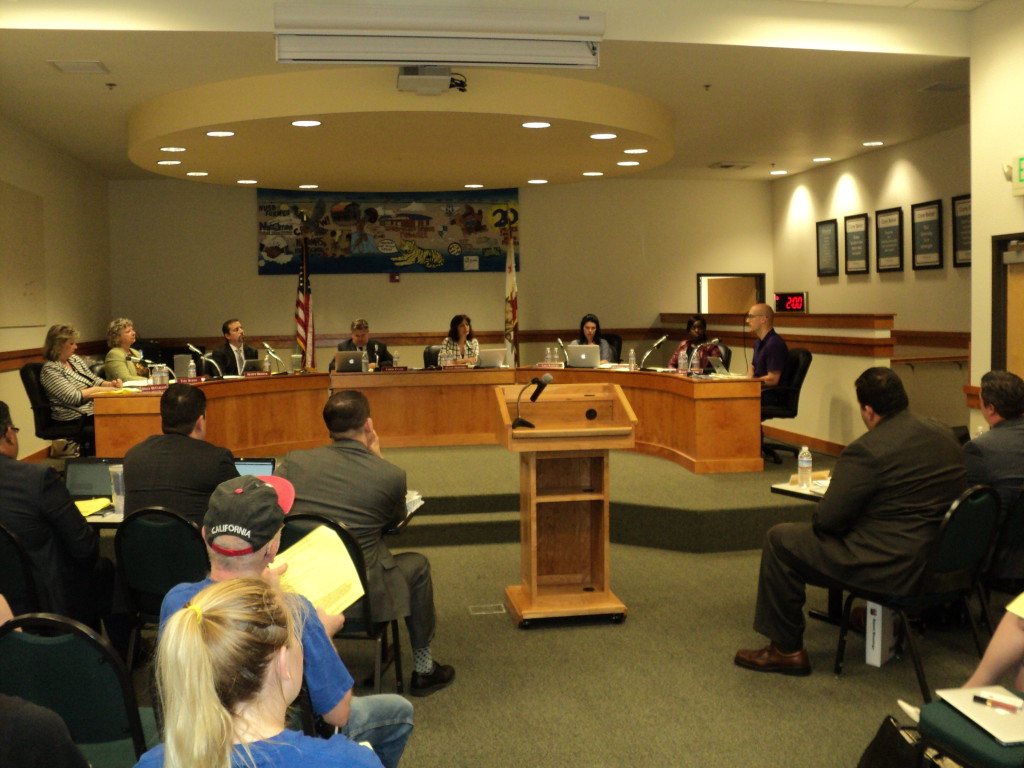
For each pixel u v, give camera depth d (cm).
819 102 679
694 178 1104
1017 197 527
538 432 386
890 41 548
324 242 1070
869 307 934
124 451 577
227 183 914
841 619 372
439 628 408
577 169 852
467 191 1092
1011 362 538
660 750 291
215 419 655
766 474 626
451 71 550
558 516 434
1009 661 212
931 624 397
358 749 121
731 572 487
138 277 1040
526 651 379
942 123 759
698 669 357
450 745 296
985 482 353
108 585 347
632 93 643
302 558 259
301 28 483
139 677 347
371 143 688
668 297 1134
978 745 199
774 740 296
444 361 797
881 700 326
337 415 329
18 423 719
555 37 505
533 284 1112
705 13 528
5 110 668
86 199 933
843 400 710
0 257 678
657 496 559
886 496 324
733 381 630
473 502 566
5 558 294
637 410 732
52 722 148
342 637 312
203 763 106
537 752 291
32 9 479
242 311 1059
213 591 117
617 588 462
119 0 483
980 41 550
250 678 113
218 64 552
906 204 858
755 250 1144
